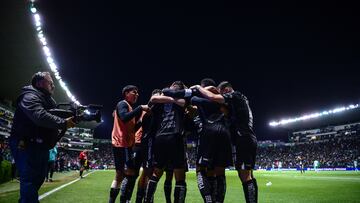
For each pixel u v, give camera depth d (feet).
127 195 16.78
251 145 15.19
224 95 15.69
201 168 15.26
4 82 112.88
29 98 11.99
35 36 82.48
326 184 45.52
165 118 15.24
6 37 82.89
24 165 12.02
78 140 228.63
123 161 17.34
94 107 13.17
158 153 14.80
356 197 27.37
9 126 127.13
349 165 165.58
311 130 262.47
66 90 134.72
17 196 25.53
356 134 219.20
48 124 11.84
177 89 16.07
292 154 220.43
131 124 17.60
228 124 15.57
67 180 49.83
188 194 28.94
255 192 14.85
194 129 16.72
